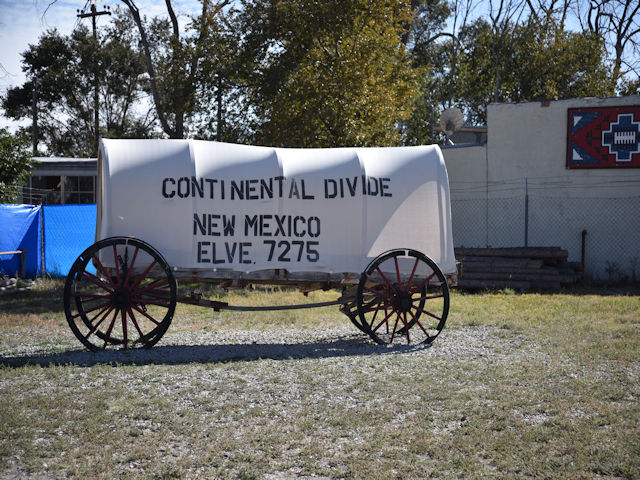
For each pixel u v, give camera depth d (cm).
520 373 718
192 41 2400
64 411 579
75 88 5334
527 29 4009
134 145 890
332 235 909
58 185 2506
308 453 486
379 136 2153
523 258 1686
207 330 1070
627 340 904
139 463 466
